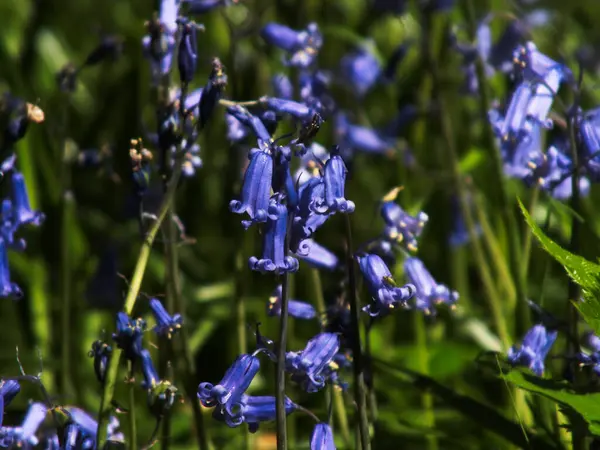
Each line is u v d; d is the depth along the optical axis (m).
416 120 9.17
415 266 5.66
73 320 8.23
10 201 5.71
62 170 7.71
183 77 5.08
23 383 8.25
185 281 9.55
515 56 5.74
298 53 7.18
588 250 6.30
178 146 5.21
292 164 6.22
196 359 9.52
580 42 11.25
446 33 9.15
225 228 9.50
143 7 11.33
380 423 6.78
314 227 4.44
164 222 5.65
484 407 5.68
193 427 7.69
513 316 7.92
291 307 5.23
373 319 5.57
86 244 9.61
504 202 7.22
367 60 9.85
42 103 10.05
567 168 5.70
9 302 9.62
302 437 7.99
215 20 10.16
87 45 11.78
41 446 5.34
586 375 5.54
